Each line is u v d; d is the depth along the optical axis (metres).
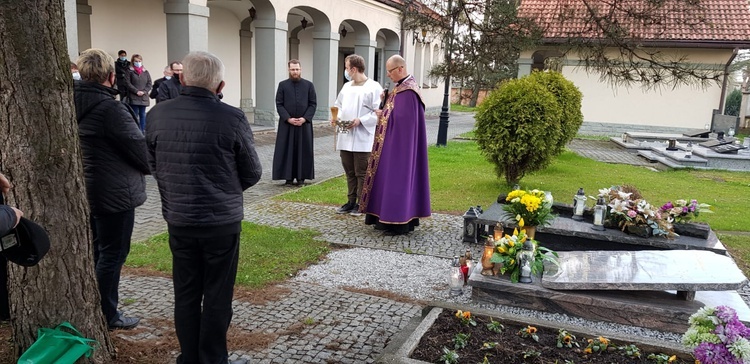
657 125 19.39
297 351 3.50
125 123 3.29
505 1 6.38
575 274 4.23
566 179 10.43
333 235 6.29
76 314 2.90
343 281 4.86
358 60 6.92
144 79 11.35
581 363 2.81
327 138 16.05
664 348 2.90
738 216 8.05
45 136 2.69
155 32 14.73
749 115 24.73
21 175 2.69
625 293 4.18
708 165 12.85
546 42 5.25
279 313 4.07
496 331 3.12
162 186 2.81
